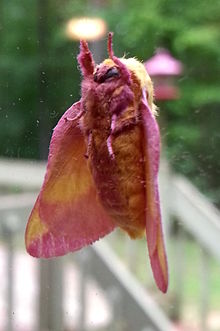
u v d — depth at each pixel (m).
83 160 0.13
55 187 0.13
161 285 0.12
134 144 0.12
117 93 0.12
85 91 0.12
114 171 0.12
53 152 0.13
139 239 0.13
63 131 0.13
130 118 0.12
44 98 0.19
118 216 0.12
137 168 0.12
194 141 0.44
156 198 0.12
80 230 0.13
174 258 0.42
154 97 0.13
